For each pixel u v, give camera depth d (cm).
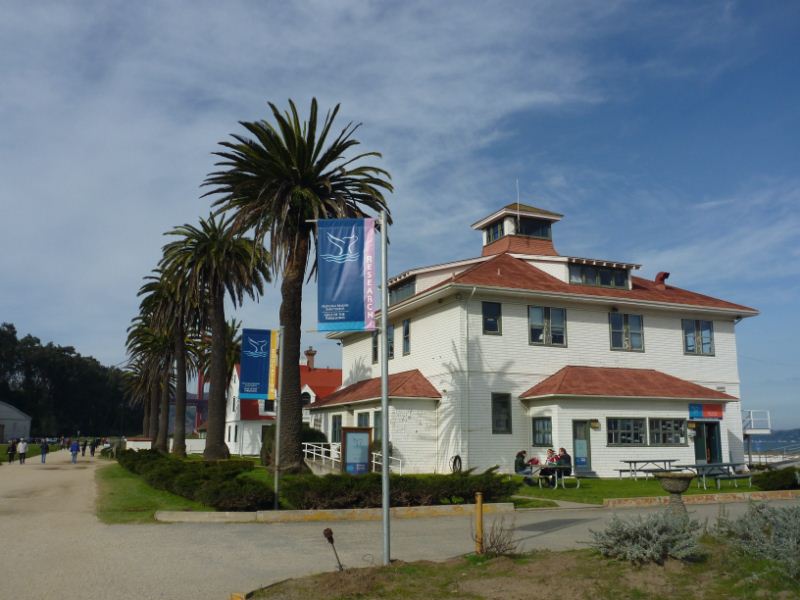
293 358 2538
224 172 2667
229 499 1670
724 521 1009
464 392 2942
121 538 1330
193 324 4638
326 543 1264
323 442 3512
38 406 13288
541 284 3200
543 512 1766
